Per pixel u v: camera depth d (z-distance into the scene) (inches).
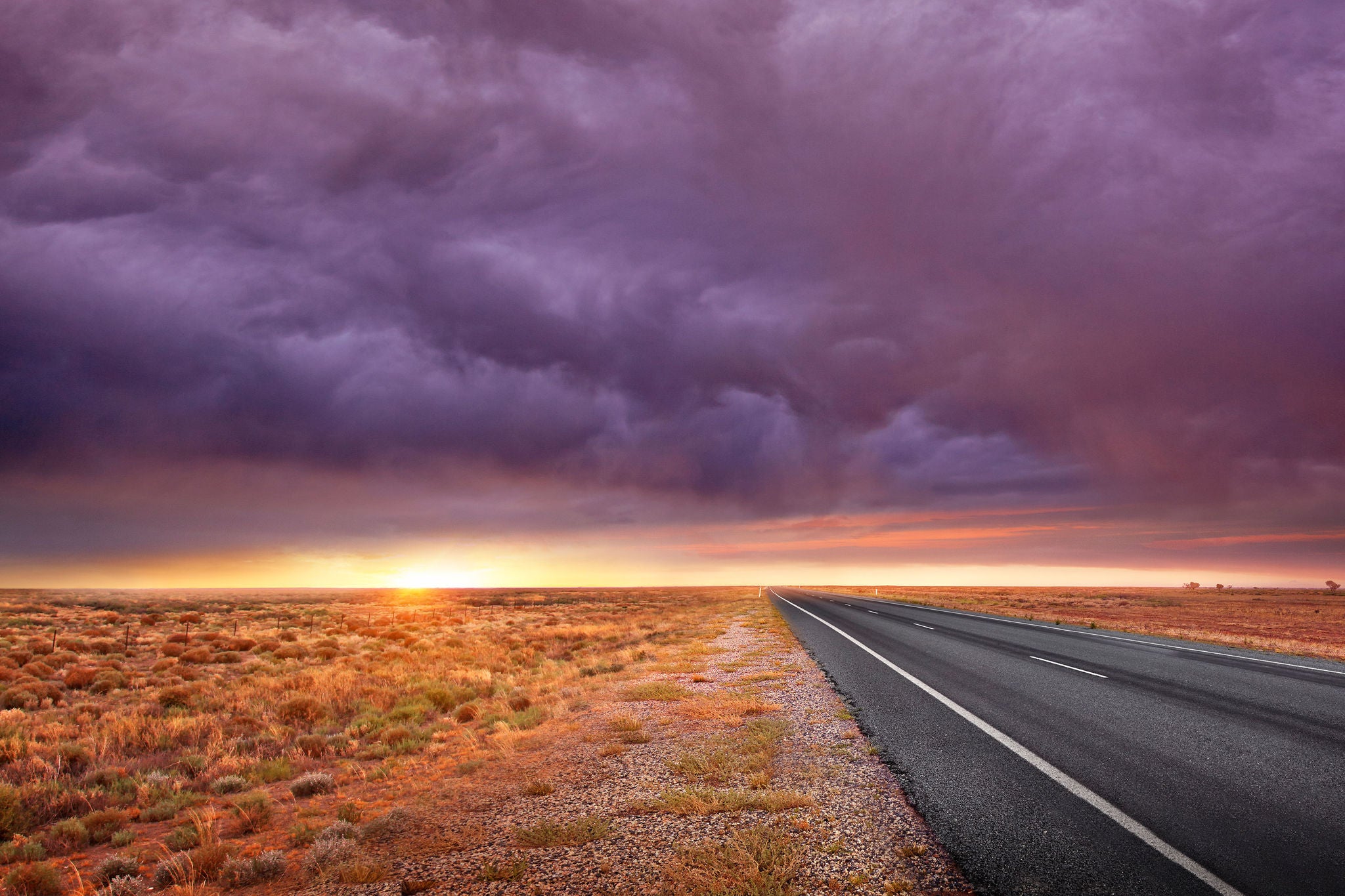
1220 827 193.0
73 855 249.6
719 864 177.3
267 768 359.6
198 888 200.8
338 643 1059.3
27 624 1505.9
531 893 171.0
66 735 453.4
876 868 173.3
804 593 3403.1
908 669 542.6
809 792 237.8
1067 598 2795.3
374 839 224.1
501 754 331.9
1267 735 305.7
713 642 845.2
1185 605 2325.3
